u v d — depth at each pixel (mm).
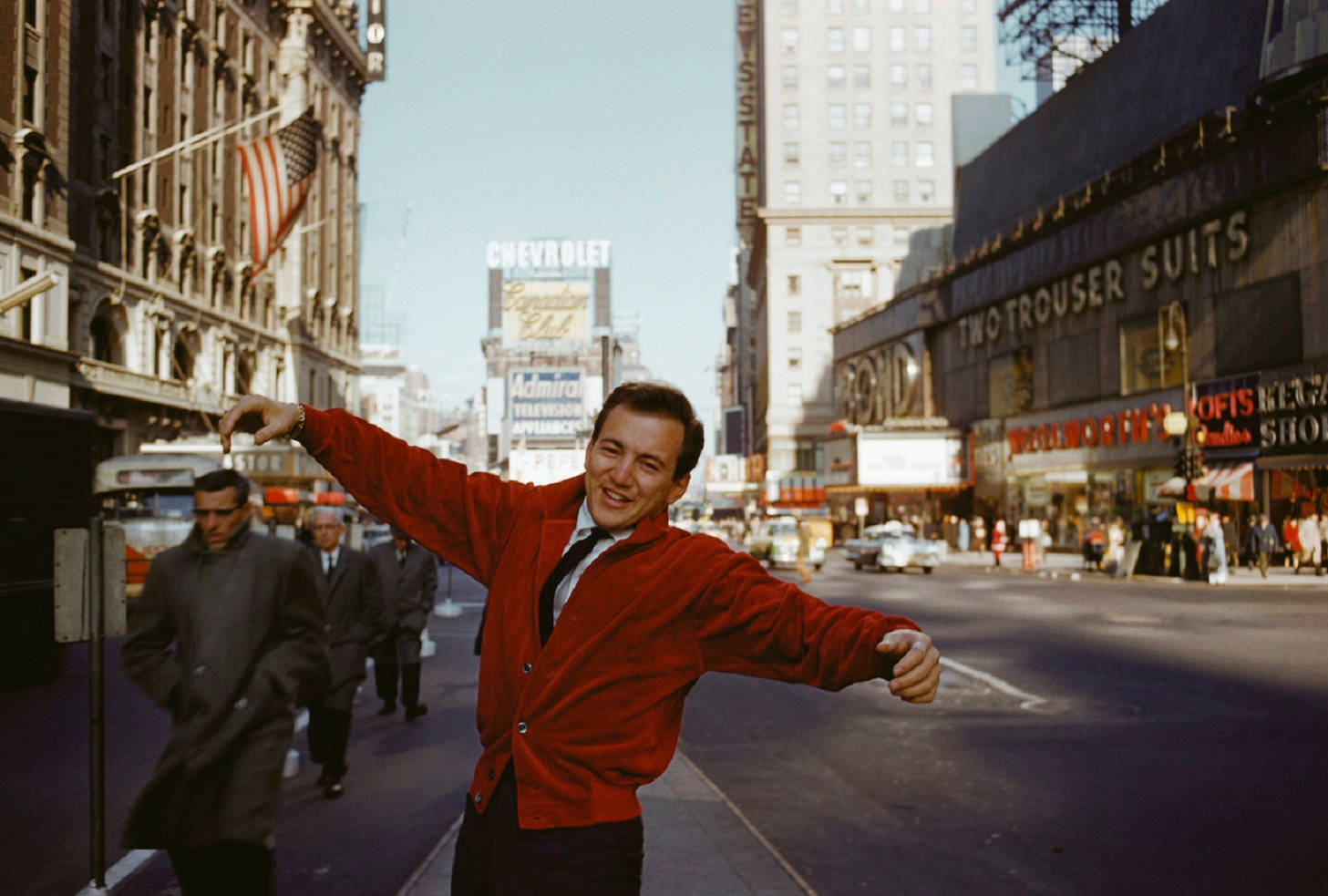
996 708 9984
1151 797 6637
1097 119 44531
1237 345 32812
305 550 4297
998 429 50250
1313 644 13898
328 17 66188
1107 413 40562
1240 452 32406
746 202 117000
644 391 2455
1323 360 29156
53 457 12648
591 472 2439
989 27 89438
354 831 6016
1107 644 14414
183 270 48938
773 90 89438
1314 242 29484
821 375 88688
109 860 5531
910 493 60656
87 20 40906
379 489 2527
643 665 2330
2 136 34062
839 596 23281
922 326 58031
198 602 4004
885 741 8633
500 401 120938
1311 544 27859
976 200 57500
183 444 29422
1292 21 29422
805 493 72438
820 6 89688
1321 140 28625
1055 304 44219
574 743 2293
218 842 3783
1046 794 6773
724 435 127250
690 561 2361
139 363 44562
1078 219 42125
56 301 36562
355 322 76062
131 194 44250
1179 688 10750
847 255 88438
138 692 11734
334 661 6844
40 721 9797
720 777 7391
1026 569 34875
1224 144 32625
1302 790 6699
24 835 5996
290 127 38281
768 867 5047
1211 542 26844
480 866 2344
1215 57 36281
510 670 2369
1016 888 4973
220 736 3832
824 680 2221
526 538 2484
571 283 86188
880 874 5176
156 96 46344
